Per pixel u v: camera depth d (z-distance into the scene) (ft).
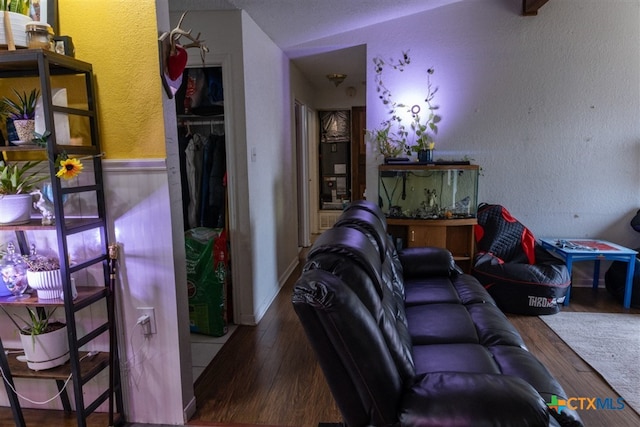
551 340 9.25
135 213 6.18
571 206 12.65
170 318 6.36
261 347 9.22
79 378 5.53
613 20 11.75
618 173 12.34
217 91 10.48
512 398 3.83
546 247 12.32
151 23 5.79
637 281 11.04
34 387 6.84
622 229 12.53
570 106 12.24
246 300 10.42
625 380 7.56
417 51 12.51
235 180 10.02
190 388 6.79
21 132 5.37
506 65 12.28
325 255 4.46
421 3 11.24
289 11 10.04
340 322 3.65
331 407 6.95
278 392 7.43
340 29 12.19
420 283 9.14
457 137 12.74
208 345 9.36
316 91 20.99
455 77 12.50
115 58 5.88
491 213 12.47
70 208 6.23
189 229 10.98
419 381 4.19
